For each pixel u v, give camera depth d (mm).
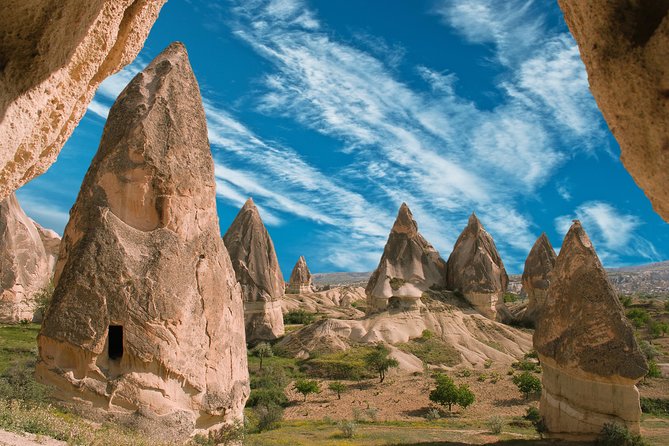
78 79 6145
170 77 17578
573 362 21750
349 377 39125
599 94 4625
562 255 23453
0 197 6020
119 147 16469
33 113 5625
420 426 26781
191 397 15516
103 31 6062
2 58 5359
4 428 11609
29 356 27922
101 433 12961
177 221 16312
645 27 4285
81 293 15055
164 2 7559
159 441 13781
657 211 4754
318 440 22922
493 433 24609
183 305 15625
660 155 4316
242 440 16594
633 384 20719
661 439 23375
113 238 15562
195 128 17516
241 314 17984
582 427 21328
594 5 4457
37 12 5355
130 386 14641
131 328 14891
